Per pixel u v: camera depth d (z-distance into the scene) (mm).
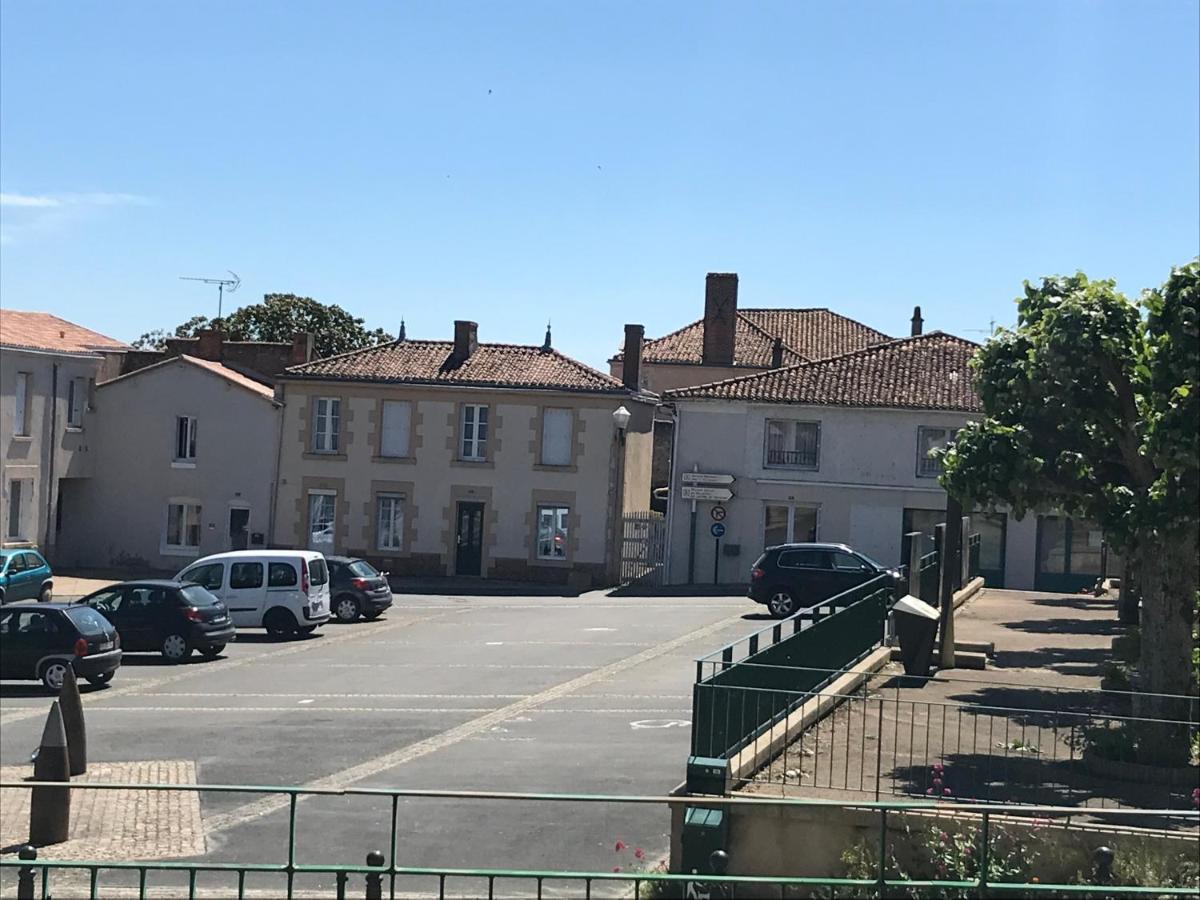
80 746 17359
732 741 13570
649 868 12852
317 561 33281
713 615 35656
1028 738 15672
